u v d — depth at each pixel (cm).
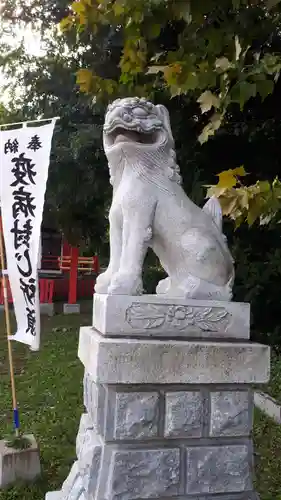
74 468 304
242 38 332
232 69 303
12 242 392
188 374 245
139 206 263
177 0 308
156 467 244
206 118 596
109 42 649
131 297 248
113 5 336
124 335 246
